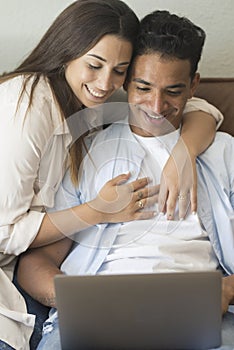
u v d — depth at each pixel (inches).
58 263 63.0
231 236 63.1
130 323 44.6
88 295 43.7
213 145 66.2
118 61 59.8
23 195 59.1
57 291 43.7
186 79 62.7
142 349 45.7
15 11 75.8
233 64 78.8
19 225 59.6
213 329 44.9
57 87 61.1
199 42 62.9
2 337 55.6
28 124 58.1
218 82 72.7
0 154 57.8
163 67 60.9
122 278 43.5
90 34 58.9
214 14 76.9
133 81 62.5
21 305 59.2
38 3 75.5
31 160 58.4
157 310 44.1
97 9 59.4
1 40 77.0
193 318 44.4
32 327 57.9
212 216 63.9
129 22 60.0
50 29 62.1
